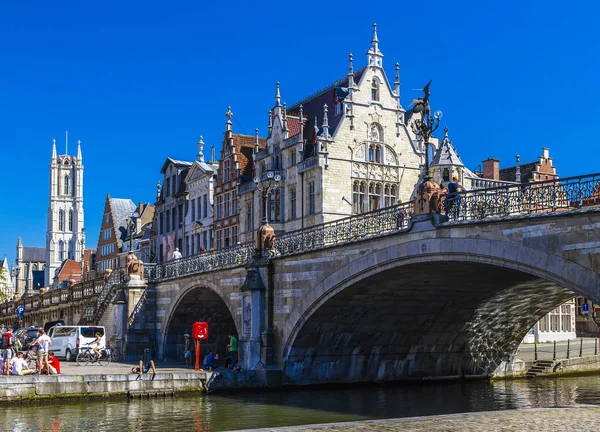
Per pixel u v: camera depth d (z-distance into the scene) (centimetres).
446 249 2502
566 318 5897
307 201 4881
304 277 3234
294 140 5022
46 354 3122
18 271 15300
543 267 2166
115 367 3781
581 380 4047
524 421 1739
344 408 2816
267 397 3153
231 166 5925
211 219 6341
